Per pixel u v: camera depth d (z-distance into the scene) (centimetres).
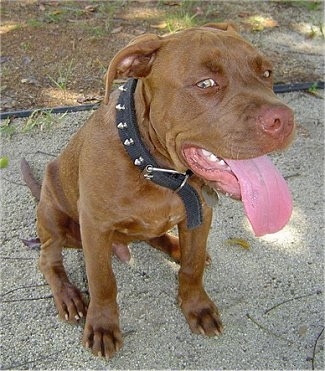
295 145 105
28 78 118
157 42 62
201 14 139
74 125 108
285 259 86
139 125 66
